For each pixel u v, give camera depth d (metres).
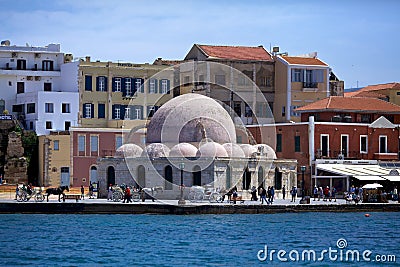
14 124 183.38
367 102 182.38
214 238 104.75
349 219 130.38
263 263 88.31
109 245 98.50
